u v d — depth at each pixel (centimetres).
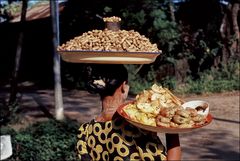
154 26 1762
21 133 676
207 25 1981
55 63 1105
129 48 169
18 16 2606
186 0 2039
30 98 1661
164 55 1861
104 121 180
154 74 1883
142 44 174
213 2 1967
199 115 154
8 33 2525
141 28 1797
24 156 627
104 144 178
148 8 1772
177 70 1886
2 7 1762
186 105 167
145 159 164
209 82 1825
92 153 186
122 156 167
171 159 157
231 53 1942
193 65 1912
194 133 988
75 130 673
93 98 1664
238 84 1778
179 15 2067
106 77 177
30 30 2411
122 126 170
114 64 178
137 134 167
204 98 1633
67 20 1981
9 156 604
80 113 1310
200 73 1888
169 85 1805
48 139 646
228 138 947
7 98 1655
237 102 1494
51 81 2206
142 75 1908
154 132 167
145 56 171
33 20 2333
